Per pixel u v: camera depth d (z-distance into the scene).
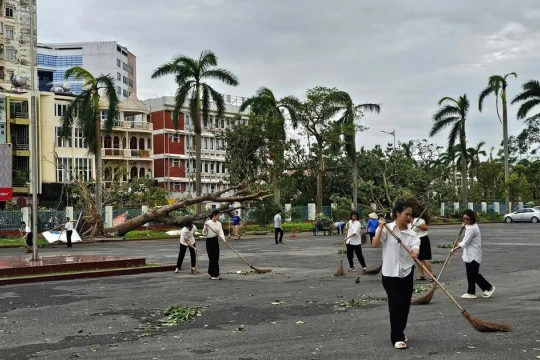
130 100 68.75
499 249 22.67
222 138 47.22
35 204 17.70
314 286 12.68
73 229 32.72
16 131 55.38
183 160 74.31
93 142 40.78
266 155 46.50
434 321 8.36
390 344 7.00
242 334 7.75
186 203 35.50
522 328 7.82
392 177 54.75
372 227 19.70
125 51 89.69
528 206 68.38
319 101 48.91
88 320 9.02
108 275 16.03
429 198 52.16
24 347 7.21
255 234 39.62
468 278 10.60
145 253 24.44
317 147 52.34
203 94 42.88
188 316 9.10
